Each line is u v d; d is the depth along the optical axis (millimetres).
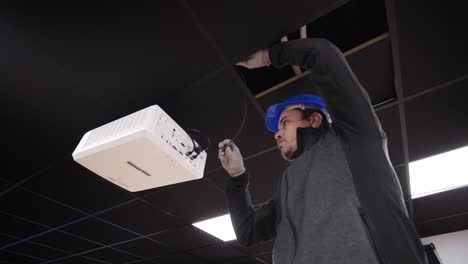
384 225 493
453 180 2475
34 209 2783
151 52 1435
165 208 2873
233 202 975
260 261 4258
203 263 4453
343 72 636
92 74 1526
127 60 1468
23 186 2420
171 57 1465
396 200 523
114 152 990
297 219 598
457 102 1737
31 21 1279
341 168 600
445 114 1827
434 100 1732
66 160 2125
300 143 773
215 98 1719
